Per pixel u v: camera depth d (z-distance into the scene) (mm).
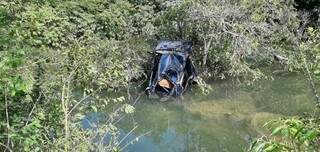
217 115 11781
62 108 5926
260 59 15203
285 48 14953
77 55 6871
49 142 5461
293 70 14422
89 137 6227
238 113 11711
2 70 4859
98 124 7137
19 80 4895
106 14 15695
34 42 7309
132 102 12484
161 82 13039
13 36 6297
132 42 13922
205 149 10016
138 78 13789
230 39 14094
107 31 15719
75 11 15227
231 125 11055
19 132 4984
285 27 14805
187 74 13641
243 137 10250
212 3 14367
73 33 13375
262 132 10078
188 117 11828
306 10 17688
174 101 12797
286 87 13477
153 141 10445
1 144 4910
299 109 11672
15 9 10008
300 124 3287
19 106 5461
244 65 14211
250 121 11031
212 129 11008
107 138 7434
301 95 12656
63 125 5934
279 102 12359
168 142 10406
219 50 14102
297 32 14688
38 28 8672
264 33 14836
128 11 16578
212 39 14211
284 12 15117
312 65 5617
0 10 7379
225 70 14344
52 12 13383
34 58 6562
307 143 3367
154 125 11414
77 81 6691
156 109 12328
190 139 10594
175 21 14984
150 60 14336
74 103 7281
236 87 13758
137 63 13555
